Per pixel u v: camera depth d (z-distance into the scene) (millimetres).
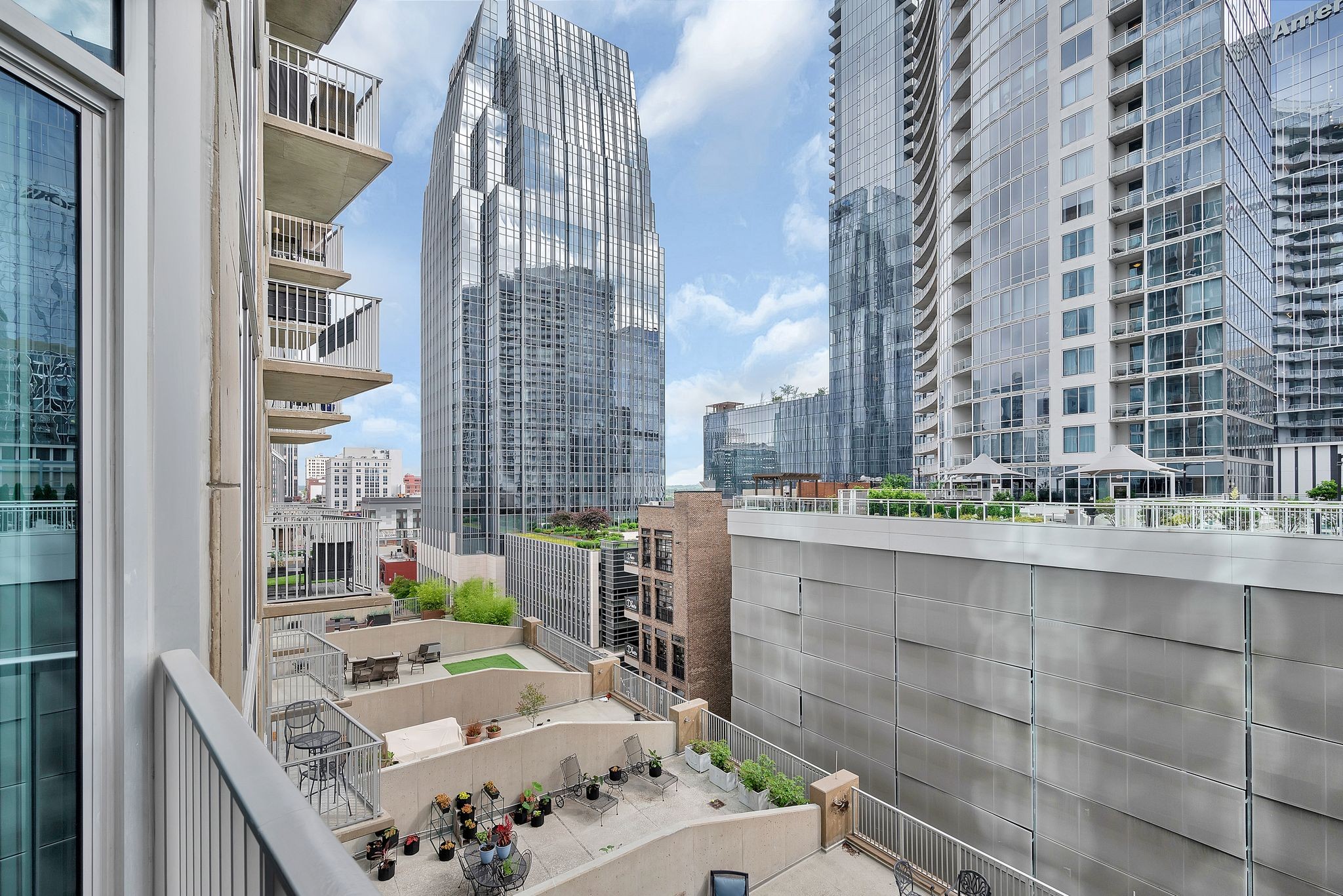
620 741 17656
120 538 2066
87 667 1982
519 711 21297
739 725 26062
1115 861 14406
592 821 14953
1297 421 54156
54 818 1894
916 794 18922
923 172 57031
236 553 3541
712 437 113562
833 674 21906
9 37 1758
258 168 7852
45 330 1890
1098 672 14844
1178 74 28516
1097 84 31172
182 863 1895
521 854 12586
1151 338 29094
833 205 92812
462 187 78500
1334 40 53594
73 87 1965
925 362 58250
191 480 2285
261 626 7633
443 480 78875
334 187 12578
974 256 37344
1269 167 34188
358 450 183375
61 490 1933
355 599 12047
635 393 89000
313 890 840
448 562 74125
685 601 32156
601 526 69625
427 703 20094
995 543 16953
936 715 18422
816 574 22719
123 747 2049
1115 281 30781
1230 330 27141
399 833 13641
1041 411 33031
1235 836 12688
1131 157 29938
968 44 39031
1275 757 12234
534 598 57938
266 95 10094
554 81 87062
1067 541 15445
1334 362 52750
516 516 75688
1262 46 32688
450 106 91562
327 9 11758
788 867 14281
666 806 15695
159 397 2217
